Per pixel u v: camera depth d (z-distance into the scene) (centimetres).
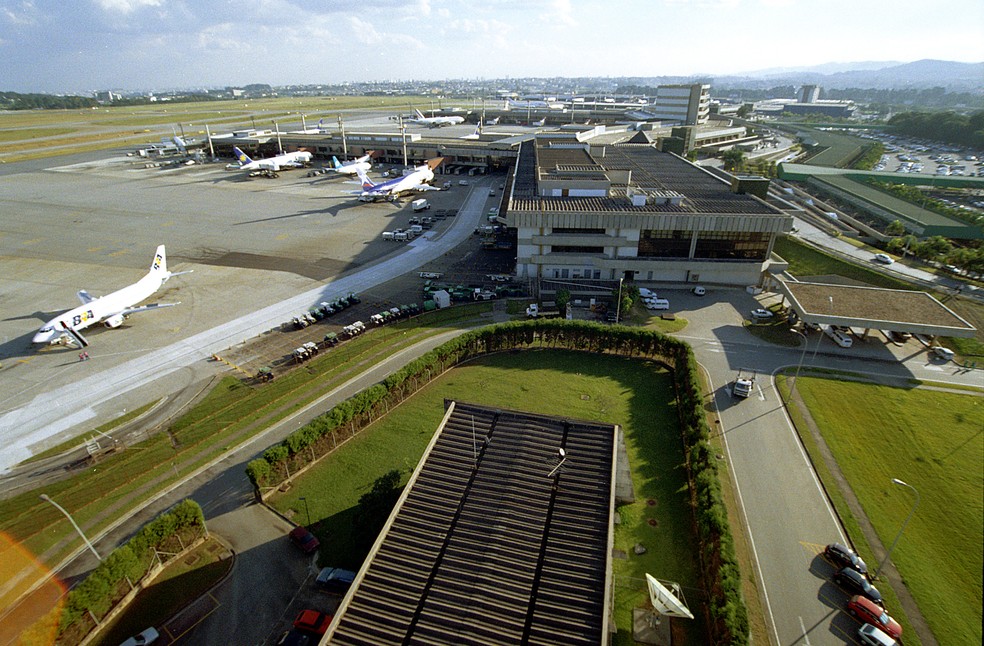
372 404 5516
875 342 7275
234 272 9775
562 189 9794
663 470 4919
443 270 9894
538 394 6141
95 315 7444
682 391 5909
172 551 4012
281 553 4062
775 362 6762
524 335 7100
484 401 5988
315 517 4388
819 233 11531
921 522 4316
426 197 15288
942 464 4959
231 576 3878
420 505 3694
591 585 3128
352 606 3030
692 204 9350
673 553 4062
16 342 7331
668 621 3559
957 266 9369
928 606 3622
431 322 7894
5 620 3634
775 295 8725
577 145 15800
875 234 11650
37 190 15900
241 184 17012
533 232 8875
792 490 4656
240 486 4775
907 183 16125
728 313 8106
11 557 4100
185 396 6128
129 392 6209
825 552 4038
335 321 7950
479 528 3503
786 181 17225
